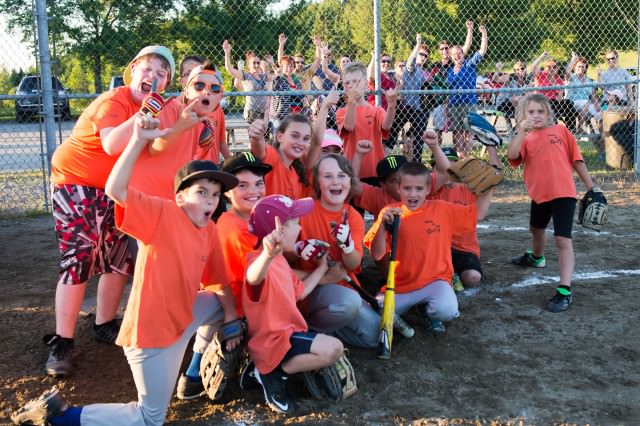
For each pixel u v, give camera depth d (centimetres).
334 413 315
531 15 1425
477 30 1417
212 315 332
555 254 580
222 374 318
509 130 1124
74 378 354
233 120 1160
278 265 331
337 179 386
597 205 473
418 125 891
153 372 291
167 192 353
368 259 561
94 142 355
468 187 412
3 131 1205
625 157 1023
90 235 365
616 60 1079
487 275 526
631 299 462
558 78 1101
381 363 371
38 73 751
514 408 318
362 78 535
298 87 899
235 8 1346
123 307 459
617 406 318
